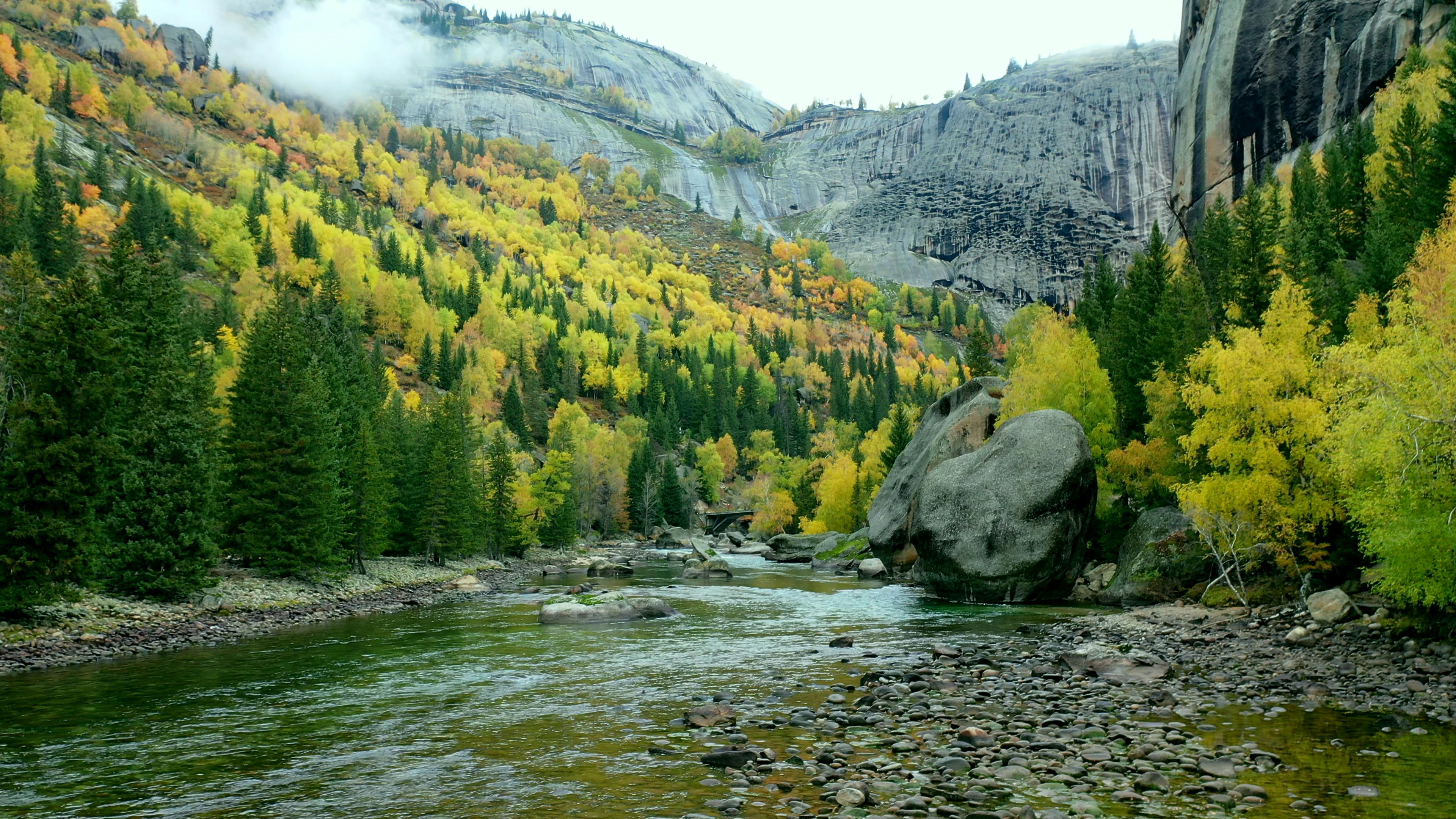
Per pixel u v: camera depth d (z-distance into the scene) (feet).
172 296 158.71
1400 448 69.77
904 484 185.78
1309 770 39.63
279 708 61.00
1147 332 200.34
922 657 80.12
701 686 67.56
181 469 124.67
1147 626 95.50
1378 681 59.41
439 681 71.72
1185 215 339.36
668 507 476.13
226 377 285.84
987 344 295.07
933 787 38.09
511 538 285.64
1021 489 129.29
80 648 91.40
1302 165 238.48
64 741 51.37
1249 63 303.07
